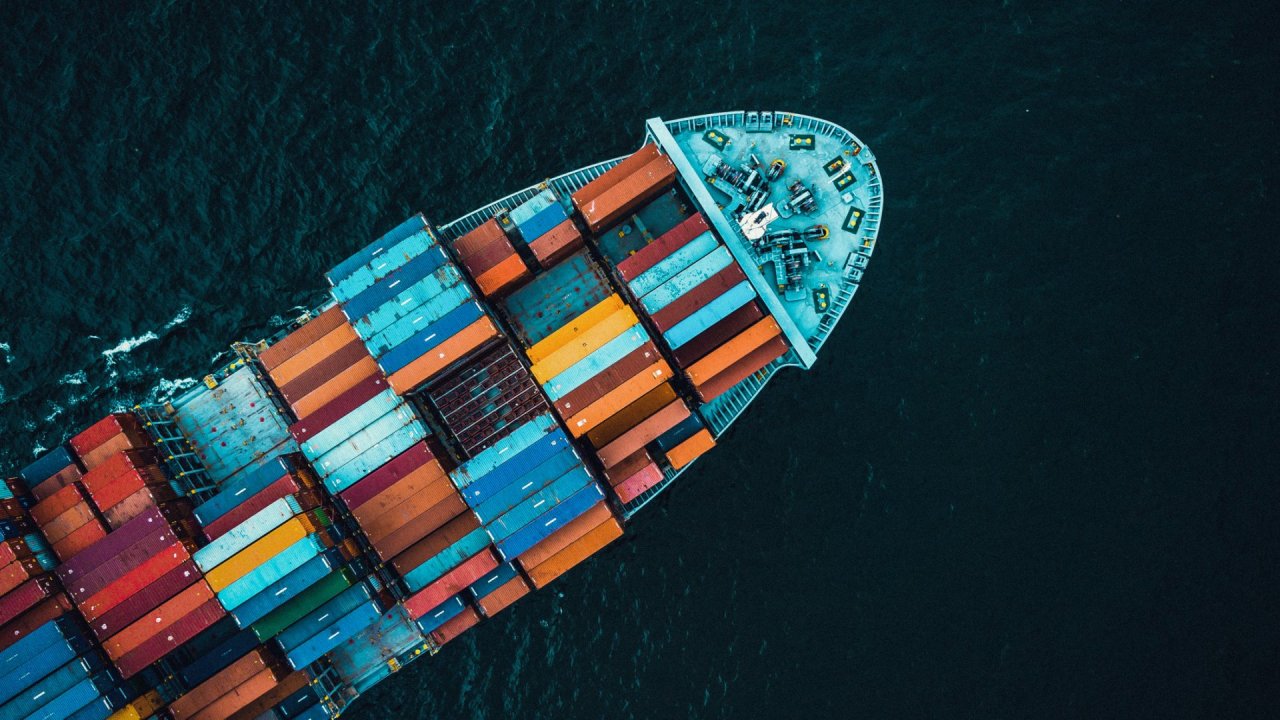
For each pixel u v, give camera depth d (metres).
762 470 75.44
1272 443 75.06
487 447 71.25
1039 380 76.38
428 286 67.81
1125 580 73.81
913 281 77.44
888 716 72.00
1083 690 72.31
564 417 67.88
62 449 68.44
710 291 68.75
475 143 79.12
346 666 71.25
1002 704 72.19
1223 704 71.75
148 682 68.38
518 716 72.62
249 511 67.19
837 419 75.94
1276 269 77.31
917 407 76.00
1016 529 74.62
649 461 70.19
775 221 74.12
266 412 72.50
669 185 72.50
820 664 72.81
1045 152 79.06
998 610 73.56
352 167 79.12
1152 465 75.31
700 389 70.12
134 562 66.31
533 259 73.50
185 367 77.88
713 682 72.69
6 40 80.38
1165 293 77.38
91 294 78.62
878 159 78.56
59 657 65.06
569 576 74.44
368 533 67.56
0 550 64.19
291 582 66.12
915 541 74.44
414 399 70.62
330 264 78.38
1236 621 72.88
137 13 81.25
